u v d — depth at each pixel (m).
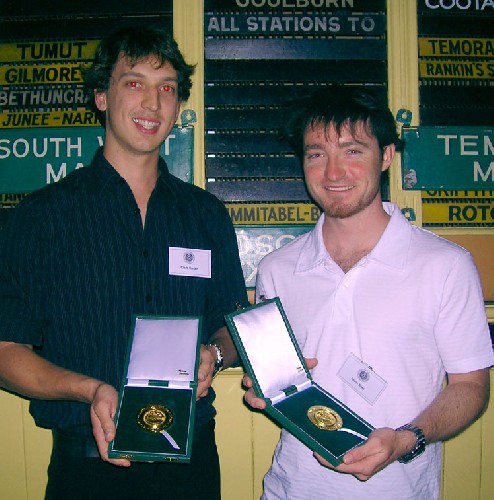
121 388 1.25
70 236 1.43
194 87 2.02
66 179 1.51
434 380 1.34
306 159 1.40
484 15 2.06
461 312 1.29
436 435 1.20
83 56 2.03
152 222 1.50
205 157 2.03
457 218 2.06
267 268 1.52
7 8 2.04
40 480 1.97
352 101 1.34
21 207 1.43
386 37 2.05
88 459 1.38
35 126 2.01
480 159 2.05
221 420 1.99
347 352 1.33
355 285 1.35
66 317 1.41
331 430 1.18
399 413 1.29
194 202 1.61
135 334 1.33
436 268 1.31
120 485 1.40
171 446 1.13
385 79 2.05
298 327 1.42
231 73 2.03
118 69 1.43
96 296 1.42
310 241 1.48
